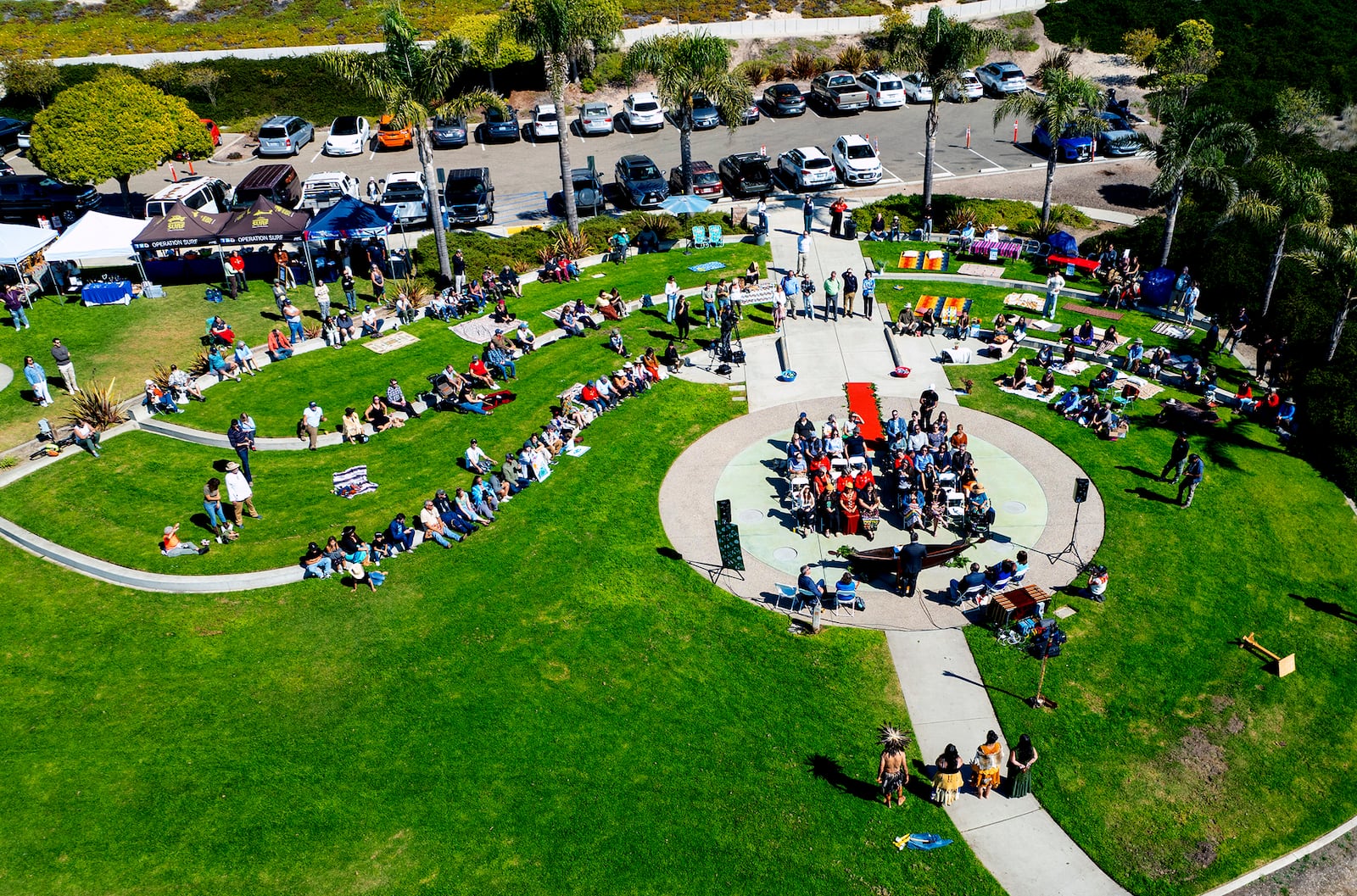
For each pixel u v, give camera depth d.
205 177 44.97
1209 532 23.36
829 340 32.34
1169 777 17.61
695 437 27.53
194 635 20.39
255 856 15.89
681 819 16.75
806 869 15.93
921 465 24.31
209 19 66.19
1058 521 23.69
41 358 30.78
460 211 41.41
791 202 43.75
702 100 54.03
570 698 19.11
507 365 30.14
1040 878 15.88
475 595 21.67
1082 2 64.00
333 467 26.16
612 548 23.23
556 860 16.02
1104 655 20.02
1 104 55.75
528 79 58.59
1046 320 33.12
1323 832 16.73
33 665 19.47
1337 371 27.95
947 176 46.28
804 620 21.06
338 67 33.03
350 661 19.88
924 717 18.73
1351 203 38.78
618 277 37.22
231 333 30.95
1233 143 32.81
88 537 23.00
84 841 16.02
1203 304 33.72
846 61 59.75
